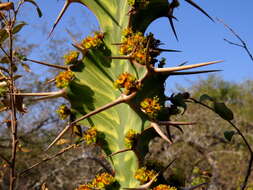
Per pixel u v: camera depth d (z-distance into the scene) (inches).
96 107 9.1
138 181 8.5
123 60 8.9
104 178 8.7
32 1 10.9
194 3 9.4
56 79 9.2
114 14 9.3
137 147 8.5
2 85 10.7
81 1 9.9
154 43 8.9
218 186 31.6
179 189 8.8
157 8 9.3
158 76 8.4
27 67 11.2
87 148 32.3
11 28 10.9
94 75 9.2
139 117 8.5
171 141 7.9
